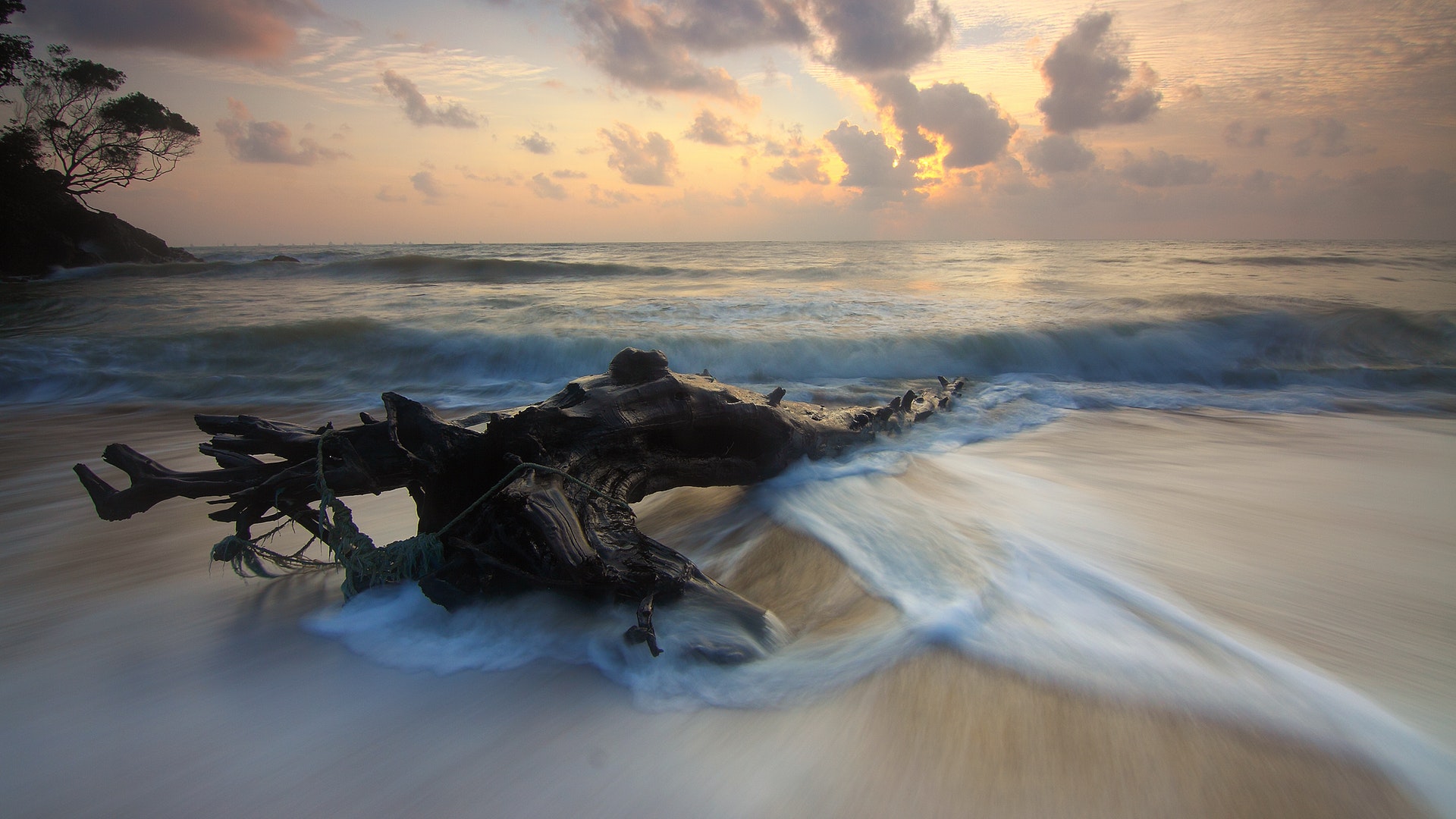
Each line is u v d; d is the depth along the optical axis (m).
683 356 10.93
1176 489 5.26
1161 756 2.33
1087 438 6.96
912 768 2.29
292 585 3.82
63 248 37.91
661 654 2.87
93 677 2.91
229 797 2.23
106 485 3.63
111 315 15.38
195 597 3.68
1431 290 17.25
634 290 20.39
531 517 3.33
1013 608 3.29
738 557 4.02
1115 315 13.19
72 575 3.97
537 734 2.51
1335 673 2.82
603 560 3.23
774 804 2.15
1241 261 29.89
